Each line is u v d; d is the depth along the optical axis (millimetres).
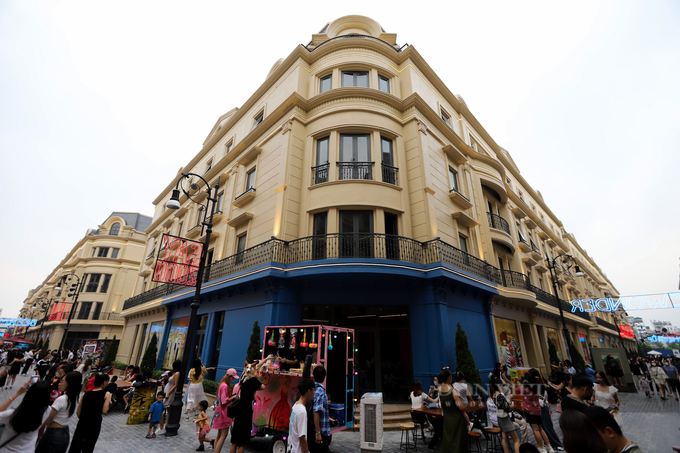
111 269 38188
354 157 12453
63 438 4184
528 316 17422
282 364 7000
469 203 14664
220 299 13664
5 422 3541
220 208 17500
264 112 16641
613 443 2137
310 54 15070
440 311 10234
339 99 13258
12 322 44406
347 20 16359
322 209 11570
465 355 9539
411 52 15234
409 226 11969
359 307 11211
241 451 5270
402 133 13492
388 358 10531
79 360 19094
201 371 8062
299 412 3936
